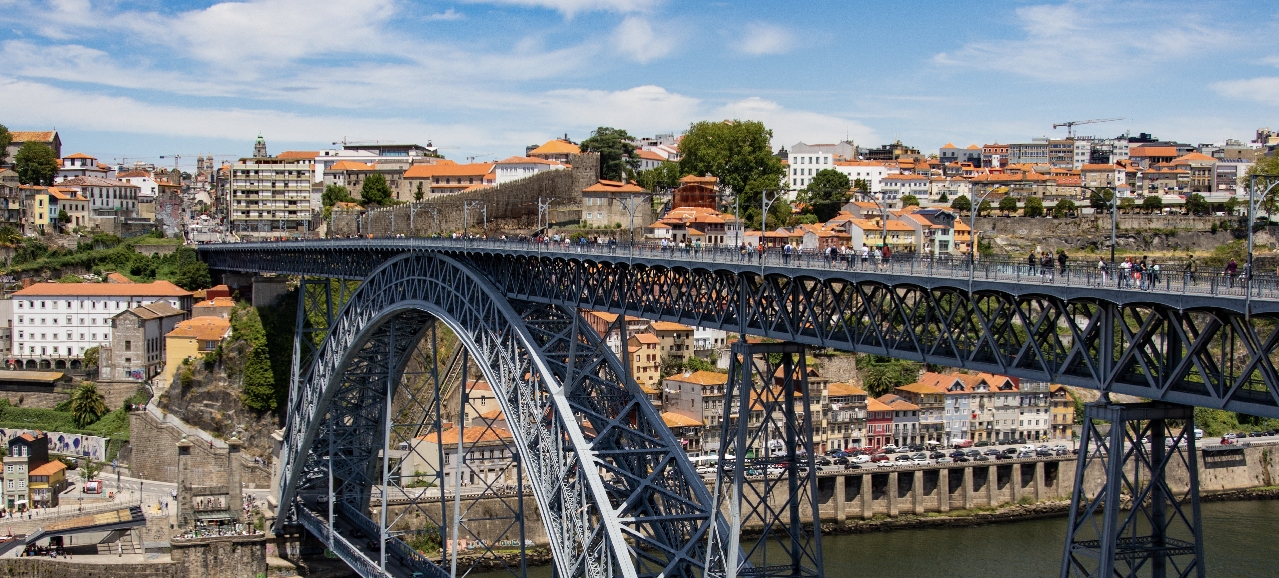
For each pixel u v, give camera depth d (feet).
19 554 442.09
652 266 245.24
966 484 546.67
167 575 431.43
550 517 258.37
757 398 215.92
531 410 265.13
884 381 632.79
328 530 406.00
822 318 208.33
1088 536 494.18
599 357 266.98
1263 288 140.67
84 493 505.25
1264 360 139.03
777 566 212.43
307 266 480.64
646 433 260.62
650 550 281.74
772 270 211.82
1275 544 468.34
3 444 554.87
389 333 384.47
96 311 625.00
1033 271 170.30
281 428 538.88
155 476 531.09
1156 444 153.17
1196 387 146.72
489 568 442.50
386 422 365.61
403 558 380.58
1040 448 578.25
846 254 212.84
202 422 542.98
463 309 307.99
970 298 176.76
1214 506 561.43
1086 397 639.76
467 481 505.66
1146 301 149.28
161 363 595.88
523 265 293.43
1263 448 597.93
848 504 524.93
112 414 570.46
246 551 438.81
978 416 613.11
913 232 640.99
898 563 446.60
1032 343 166.30
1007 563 445.37
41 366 622.95
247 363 542.98
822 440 581.94
